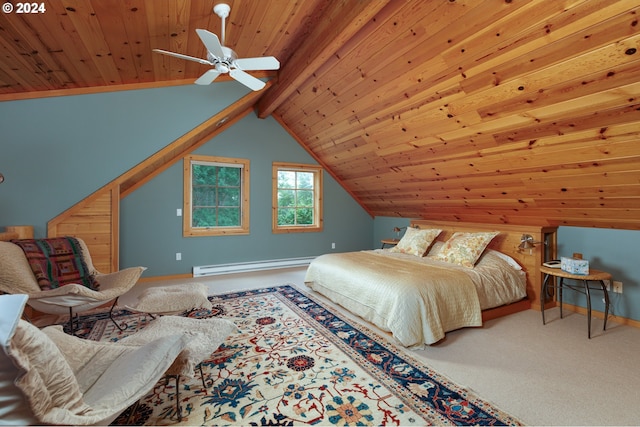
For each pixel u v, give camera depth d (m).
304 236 5.71
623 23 1.65
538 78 2.15
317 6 2.65
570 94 2.11
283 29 2.91
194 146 4.70
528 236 3.29
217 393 1.81
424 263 3.39
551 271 2.81
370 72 3.07
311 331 2.70
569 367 2.10
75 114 3.20
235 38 2.84
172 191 4.55
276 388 1.86
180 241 4.62
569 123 2.29
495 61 2.23
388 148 3.99
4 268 2.32
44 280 2.51
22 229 2.91
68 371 1.04
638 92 1.87
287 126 5.42
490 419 1.59
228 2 2.20
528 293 3.39
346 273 3.18
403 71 2.82
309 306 3.34
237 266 4.99
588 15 1.71
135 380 1.25
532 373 2.03
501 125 2.66
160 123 3.57
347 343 2.46
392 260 3.54
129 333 2.66
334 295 3.36
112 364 1.45
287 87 3.78
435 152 3.50
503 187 3.36
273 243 5.40
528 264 3.41
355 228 6.27
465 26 2.16
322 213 5.87
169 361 1.38
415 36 2.46
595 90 2.00
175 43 2.66
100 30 2.24
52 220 3.12
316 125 4.67
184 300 2.45
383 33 2.60
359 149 4.47
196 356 1.59
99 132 3.30
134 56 2.79
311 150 5.61
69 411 0.99
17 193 2.99
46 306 2.33
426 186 4.27
